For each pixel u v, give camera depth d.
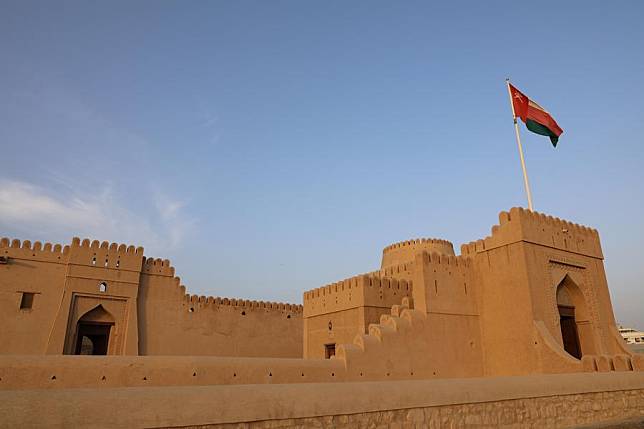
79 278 27.31
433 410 10.26
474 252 21.03
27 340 25.06
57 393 6.81
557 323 18.91
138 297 29.44
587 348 20.41
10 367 10.49
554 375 13.13
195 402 7.58
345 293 23.03
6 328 24.81
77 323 26.88
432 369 17.78
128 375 11.47
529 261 18.77
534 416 11.97
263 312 35.53
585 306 20.80
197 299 32.16
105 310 28.03
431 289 18.95
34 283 26.17
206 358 12.45
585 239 22.09
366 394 9.44
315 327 25.19
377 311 22.05
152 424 7.15
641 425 13.58
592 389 13.54
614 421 13.64
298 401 8.55
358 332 21.59
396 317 17.97
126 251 29.30
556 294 20.11
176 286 31.33
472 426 10.75
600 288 21.81
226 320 33.22
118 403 7.04
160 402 7.32
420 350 17.62
